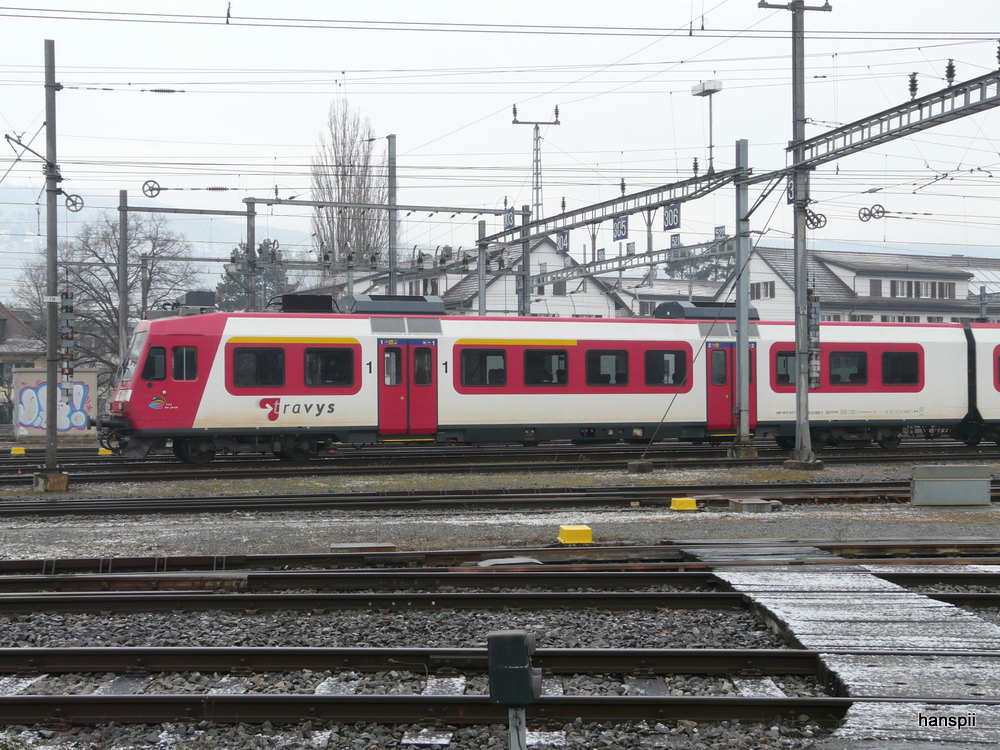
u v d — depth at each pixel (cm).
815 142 2097
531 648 469
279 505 1569
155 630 870
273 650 743
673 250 3356
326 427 2300
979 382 2758
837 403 2662
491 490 1742
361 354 2323
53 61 1933
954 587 1020
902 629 806
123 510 1534
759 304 6650
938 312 6575
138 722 640
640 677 727
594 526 1388
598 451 2714
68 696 639
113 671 745
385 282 5912
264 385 2258
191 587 1037
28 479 1992
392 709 636
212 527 1405
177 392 2205
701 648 804
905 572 1047
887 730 594
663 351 2542
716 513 1528
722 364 2595
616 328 2519
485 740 613
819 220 2212
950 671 699
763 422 2614
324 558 1142
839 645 761
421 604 934
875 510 1559
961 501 1600
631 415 2511
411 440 2386
